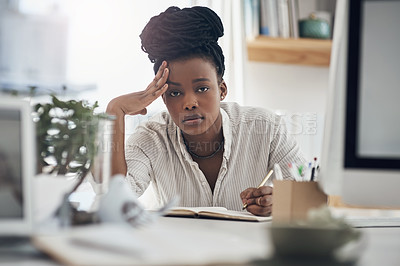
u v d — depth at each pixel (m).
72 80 2.01
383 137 0.93
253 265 0.61
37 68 1.86
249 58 2.86
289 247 0.64
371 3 0.94
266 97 2.90
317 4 2.88
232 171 1.86
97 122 0.94
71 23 2.09
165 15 1.90
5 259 0.63
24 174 0.71
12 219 0.69
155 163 1.89
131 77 2.26
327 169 0.96
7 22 1.87
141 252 0.58
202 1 2.36
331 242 0.64
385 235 1.00
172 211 1.28
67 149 0.92
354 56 0.95
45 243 0.64
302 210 1.08
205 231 0.79
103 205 0.88
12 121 0.72
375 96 0.94
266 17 2.60
